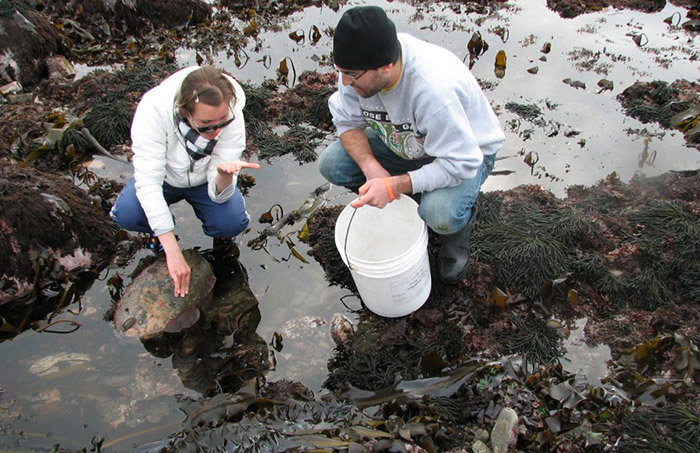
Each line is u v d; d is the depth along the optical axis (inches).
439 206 114.8
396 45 97.1
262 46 240.1
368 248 131.8
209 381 117.1
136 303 127.3
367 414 108.6
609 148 177.0
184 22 258.7
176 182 128.3
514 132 184.9
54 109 197.8
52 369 119.8
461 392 111.2
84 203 150.0
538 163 171.8
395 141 119.2
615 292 132.0
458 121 102.8
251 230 152.7
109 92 204.4
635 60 219.9
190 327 127.0
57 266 139.0
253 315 131.1
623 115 191.6
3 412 111.4
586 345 123.1
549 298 130.3
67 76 217.0
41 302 135.8
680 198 155.9
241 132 124.6
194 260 134.5
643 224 146.3
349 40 94.3
